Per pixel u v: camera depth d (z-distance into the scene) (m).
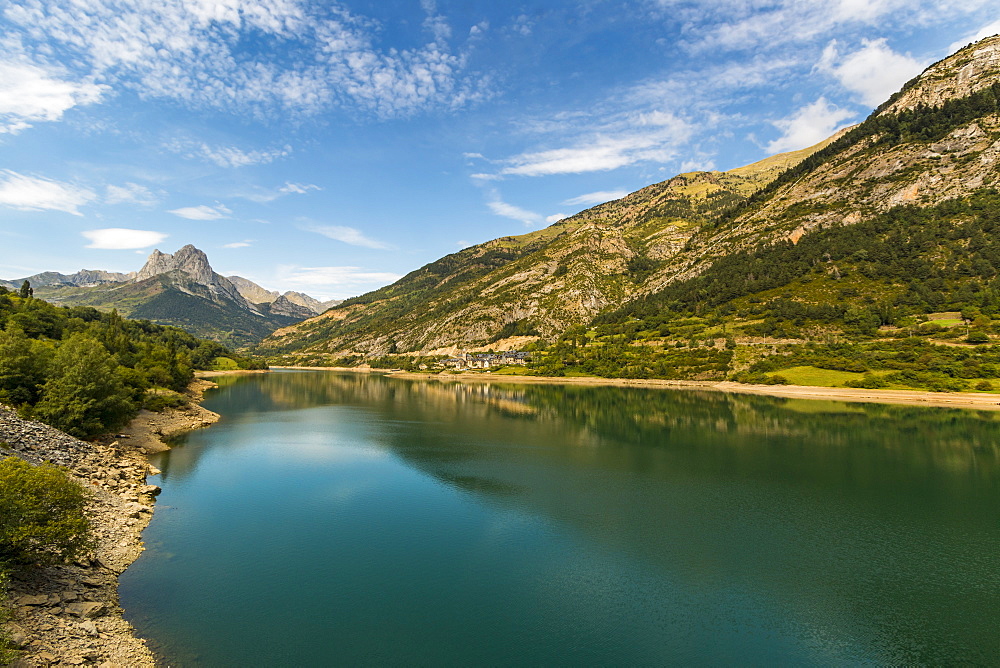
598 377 186.75
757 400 118.12
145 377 87.94
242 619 22.91
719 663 20.92
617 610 24.95
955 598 26.70
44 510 22.64
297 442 67.00
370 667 19.66
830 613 25.11
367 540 33.28
